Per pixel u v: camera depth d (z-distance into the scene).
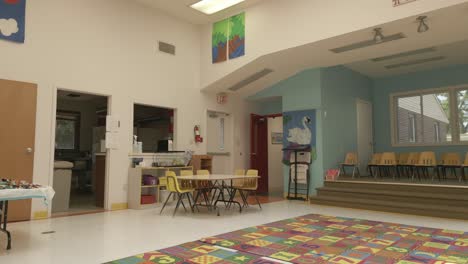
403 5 5.45
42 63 5.95
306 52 7.18
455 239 4.34
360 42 6.57
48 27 6.06
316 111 8.44
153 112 10.93
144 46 7.56
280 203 7.88
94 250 3.85
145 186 7.00
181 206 7.28
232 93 9.60
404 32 6.02
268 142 11.44
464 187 6.16
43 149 5.88
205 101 8.90
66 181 6.76
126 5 7.28
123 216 6.05
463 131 9.17
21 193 3.91
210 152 9.10
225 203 7.65
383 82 10.69
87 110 11.20
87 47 6.58
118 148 6.98
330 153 8.54
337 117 8.95
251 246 3.98
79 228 5.04
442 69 9.56
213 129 9.29
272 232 4.72
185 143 8.31
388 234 4.62
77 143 10.90
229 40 8.13
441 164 8.41
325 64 8.16
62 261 3.45
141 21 7.54
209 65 8.59
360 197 7.27
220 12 8.02
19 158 5.59
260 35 7.45
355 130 9.72
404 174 9.25
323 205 7.56
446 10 5.15
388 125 10.49
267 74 8.66
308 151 8.48
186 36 8.51
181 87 8.31
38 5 5.95
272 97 9.54
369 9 5.82
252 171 7.07
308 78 8.64
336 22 6.22
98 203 7.22
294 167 8.66
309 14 6.61
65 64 6.25
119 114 7.03
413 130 10.06
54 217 5.96
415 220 5.71
